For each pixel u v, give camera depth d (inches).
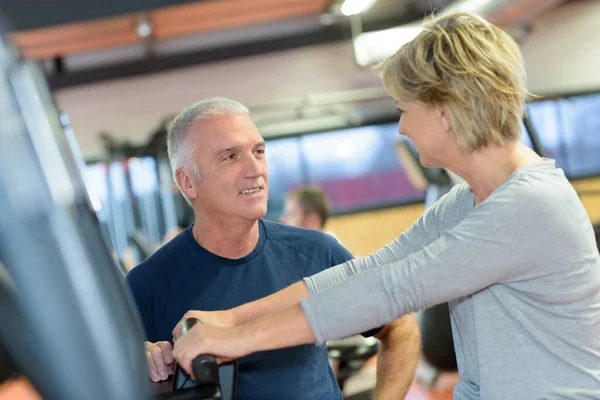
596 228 125.6
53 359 20.9
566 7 362.0
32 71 22.0
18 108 20.7
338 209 349.4
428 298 41.3
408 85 45.0
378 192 351.9
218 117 61.6
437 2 281.3
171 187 243.8
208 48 369.4
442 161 47.3
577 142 355.6
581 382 43.4
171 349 53.3
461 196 53.2
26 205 20.1
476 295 45.7
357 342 100.3
